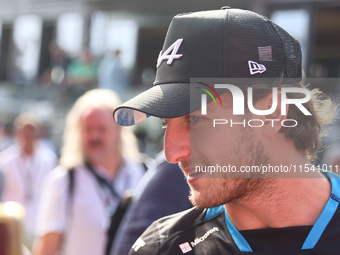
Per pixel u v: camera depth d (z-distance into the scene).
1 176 3.32
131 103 0.98
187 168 0.99
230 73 0.96
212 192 0.96
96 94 2.47
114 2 6.44
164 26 6.00
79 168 2.18
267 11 4.32
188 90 0.97
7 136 6.99
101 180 2.18
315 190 0.99
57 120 7.09
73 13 7.03
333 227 0.96
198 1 5.05
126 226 1.43
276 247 0.97
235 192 0.96
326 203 0.99
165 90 0.98
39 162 3.76
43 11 7.43
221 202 0.97
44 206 2.12
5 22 7.97
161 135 5.55
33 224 3.54
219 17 0.98
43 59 8.05
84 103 2.38
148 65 6.64
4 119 7.25
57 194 2.09
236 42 0.96
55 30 7.48
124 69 6.82
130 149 2.43
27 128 3.76
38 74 8.17
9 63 8.21
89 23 6.85
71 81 7.18
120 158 2.33
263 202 0.97
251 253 0.98
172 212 1.42
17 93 7.74
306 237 0.95
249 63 0.96
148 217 1.40
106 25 6.64
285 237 0.96
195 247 1.07
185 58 0.99
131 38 6.43
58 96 7.32
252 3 4.26
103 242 2.05
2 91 7.87
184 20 1.02
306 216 0.98
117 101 2.47
